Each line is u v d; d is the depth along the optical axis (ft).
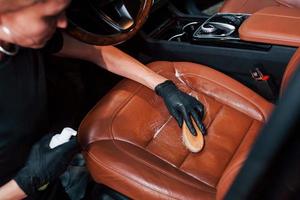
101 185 3.41
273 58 3.71
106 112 3.33
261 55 3.76
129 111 3.34
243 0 4.78
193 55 4.16
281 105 0.96
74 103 4.30
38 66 2.61
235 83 3.56
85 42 3.14
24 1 1.89
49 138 2.93
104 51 3.59
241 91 3.50
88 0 2.99
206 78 3.61
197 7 5.97
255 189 1.11
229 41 3.90
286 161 1.02
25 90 2.53
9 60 2.32
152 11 4.39
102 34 3.17
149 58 4.48
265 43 3.67
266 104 3.45
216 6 6.29
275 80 3.90
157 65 3.79
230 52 3.91
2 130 2.53
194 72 3.67
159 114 3.39
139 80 3.55
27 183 2.74
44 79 2.73
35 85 2.61
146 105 3.42
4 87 2.39
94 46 3.48
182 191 2.74
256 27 3.66
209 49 4.01
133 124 3.27
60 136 2.91
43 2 1.92
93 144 3.10
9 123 2.54
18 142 2.69
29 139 2.81
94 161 2.97
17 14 1.97
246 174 1.10
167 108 3.41
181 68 3.74
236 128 3.31
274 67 3.79
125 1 3.27
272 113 0.99
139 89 3.51
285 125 0.95
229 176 2.09
